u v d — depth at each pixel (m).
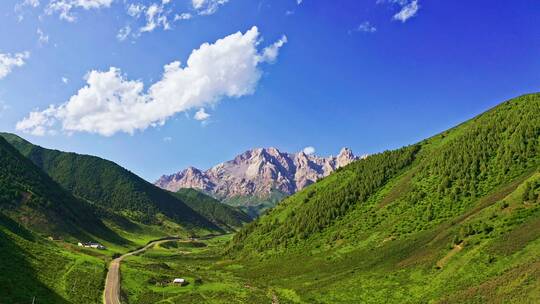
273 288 143.25
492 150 174.38
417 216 161.50
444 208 156.88
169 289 135.50
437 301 92.31
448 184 170.25
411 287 107.44
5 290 90.31
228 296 127.75
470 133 198.50
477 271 97.12
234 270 190.38
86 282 124.25
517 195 121.94
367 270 133.12
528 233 99.69
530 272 81.25
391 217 173.50
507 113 197.25
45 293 101.19
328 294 122.69
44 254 137.00
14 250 125.00
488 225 113.94
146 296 126.31
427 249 126.69
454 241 115.81
